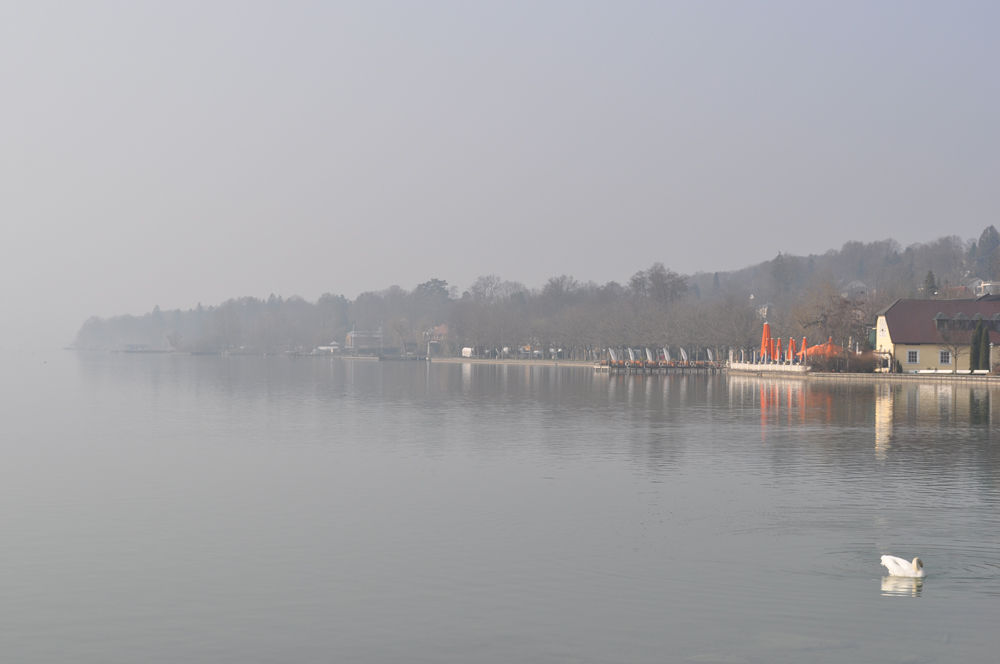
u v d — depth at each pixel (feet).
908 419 180.45
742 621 58.34
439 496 99.09
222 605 62.03
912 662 51.93
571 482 107.76
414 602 62.44
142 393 298.56
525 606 61.52
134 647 54.75
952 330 364.38
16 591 65.26
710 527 83.41
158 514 90.33
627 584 66.08
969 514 88.07
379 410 218.79
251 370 597.11
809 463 121.70
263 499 97.71
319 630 57.31
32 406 234.79
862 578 67.21
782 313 594.24
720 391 292.61
